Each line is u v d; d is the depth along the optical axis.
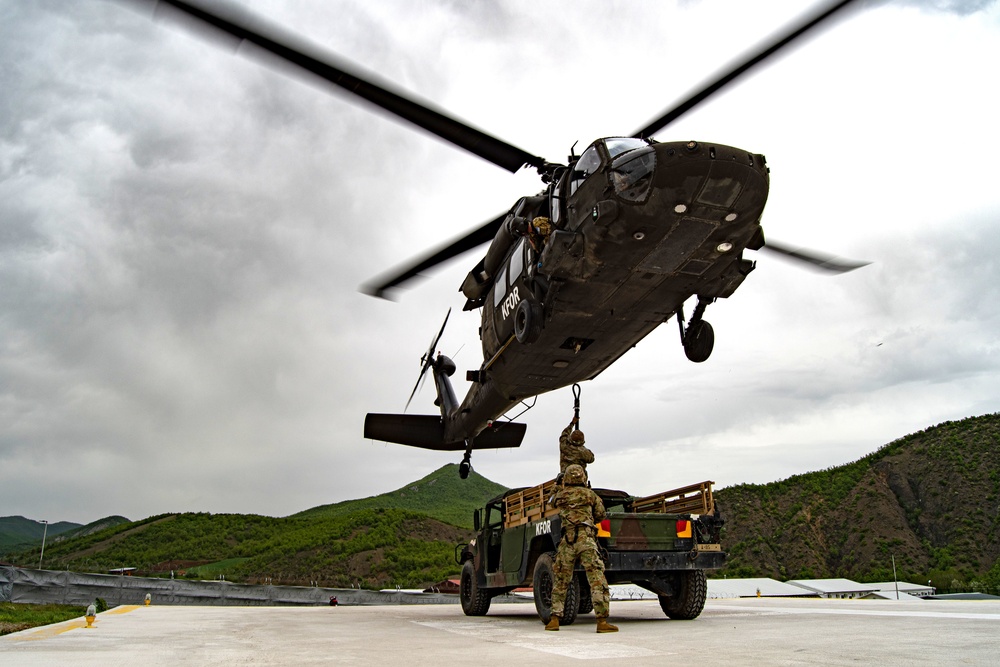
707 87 8.58
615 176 8.70
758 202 8.72
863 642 4.96
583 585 7.67
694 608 7.87
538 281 10.16
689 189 8.42
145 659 4.39
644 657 4.25
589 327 10.70
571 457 7.23
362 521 75.38
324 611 12.72
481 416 15.00
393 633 6.68
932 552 62.47
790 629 6.21
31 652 4.88
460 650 4.88
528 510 8.49
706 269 9.66
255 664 4.08
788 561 64.31
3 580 24.19
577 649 4.78
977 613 7.95
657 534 7.57
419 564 64.69
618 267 9.42
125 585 27.05
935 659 3.95
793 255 10.35
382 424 17.30
